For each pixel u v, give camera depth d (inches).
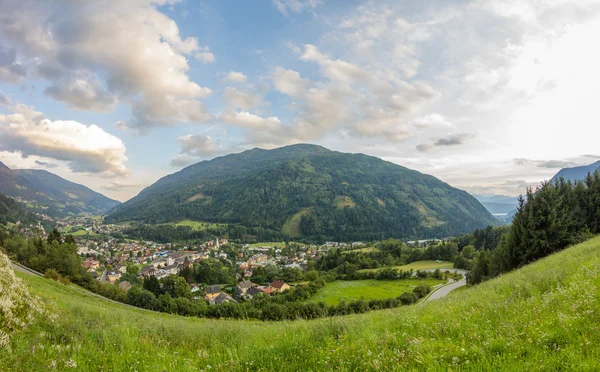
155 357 274.7
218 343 342.6
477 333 248.1
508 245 1429.6
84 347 276.8
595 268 386.6
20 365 220.4
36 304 366.3
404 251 6176.2
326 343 284.5
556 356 182.2
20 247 3614.7
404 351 227.3
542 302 296.2
